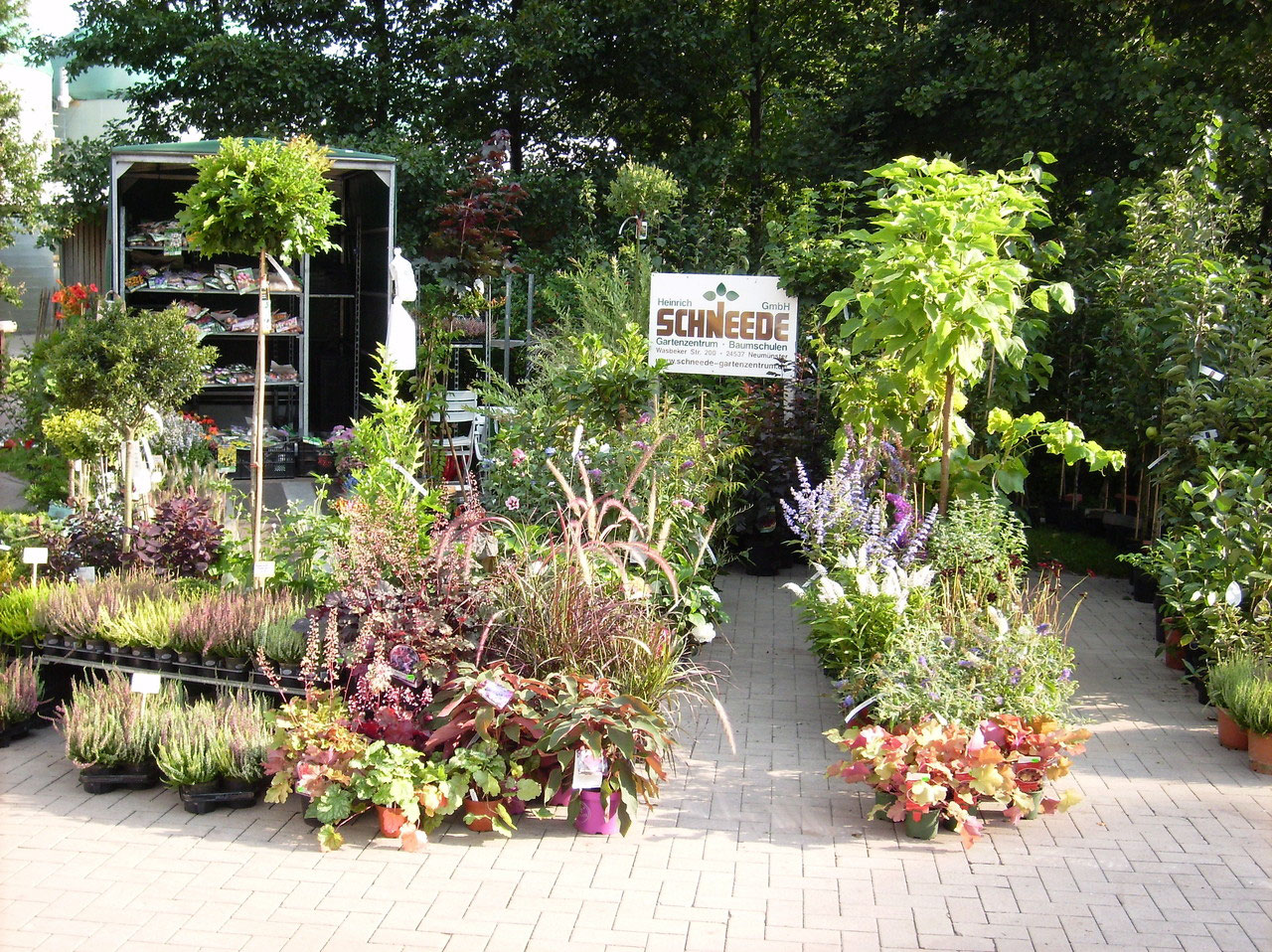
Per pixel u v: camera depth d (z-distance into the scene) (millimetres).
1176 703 6172
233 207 5992
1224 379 7316
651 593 5664
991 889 4035
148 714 4816
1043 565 9344
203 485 7684
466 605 4945
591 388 7992
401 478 6648
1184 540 6555
